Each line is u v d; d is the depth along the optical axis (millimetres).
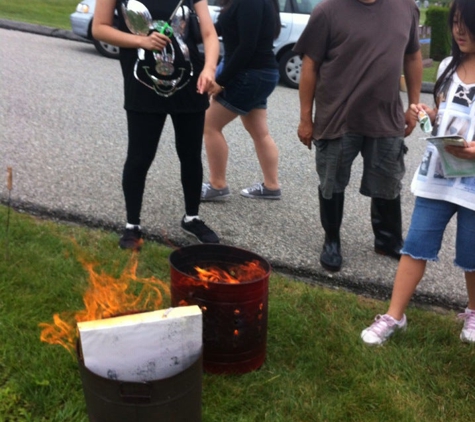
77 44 11422
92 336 1904
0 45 9914
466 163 2562
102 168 4844
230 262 2650
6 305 2762
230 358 2436
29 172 4543
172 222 3967
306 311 3080
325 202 3527
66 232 3658
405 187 5352
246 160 5609
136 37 3168
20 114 6113
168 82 3273
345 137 3367
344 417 2332
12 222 3621
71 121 6121
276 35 4078
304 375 2543
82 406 2227
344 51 3242
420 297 3398
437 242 2822
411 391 2531
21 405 2229
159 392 1871
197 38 3383
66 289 2953
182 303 2396
